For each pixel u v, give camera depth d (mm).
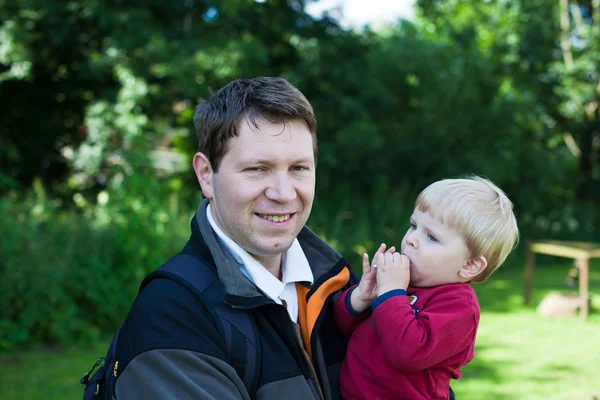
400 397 1379
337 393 1444
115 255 5457
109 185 6770
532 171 10859
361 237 7684
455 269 1502
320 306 1395
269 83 1276
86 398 1284
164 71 7195
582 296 6598
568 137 15719
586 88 14055
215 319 1163
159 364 1084
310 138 1282
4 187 6527
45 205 5605
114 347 1247
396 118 10023
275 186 1222
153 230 5605
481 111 9891
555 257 11414
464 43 10898
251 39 7715
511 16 13297
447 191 1545
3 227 5027
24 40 7543
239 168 1224
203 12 8242
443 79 9656
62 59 8664
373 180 9297
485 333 5926
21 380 4160
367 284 1487
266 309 1248
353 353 1455
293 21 9016
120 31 7562
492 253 1506
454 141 9742
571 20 14727
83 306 5344
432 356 1349
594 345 5441
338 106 8930
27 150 9211
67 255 5148
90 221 5586
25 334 4883
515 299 7691
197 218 1331
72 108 9320
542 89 13594
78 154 8023
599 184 14586
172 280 1202
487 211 1501
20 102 9031
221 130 1239
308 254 1483
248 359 1165
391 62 9648
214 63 7215
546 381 4414
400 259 1480
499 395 4117
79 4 7664
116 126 7531
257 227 1243
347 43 9109
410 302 1494
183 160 8828
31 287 4957
